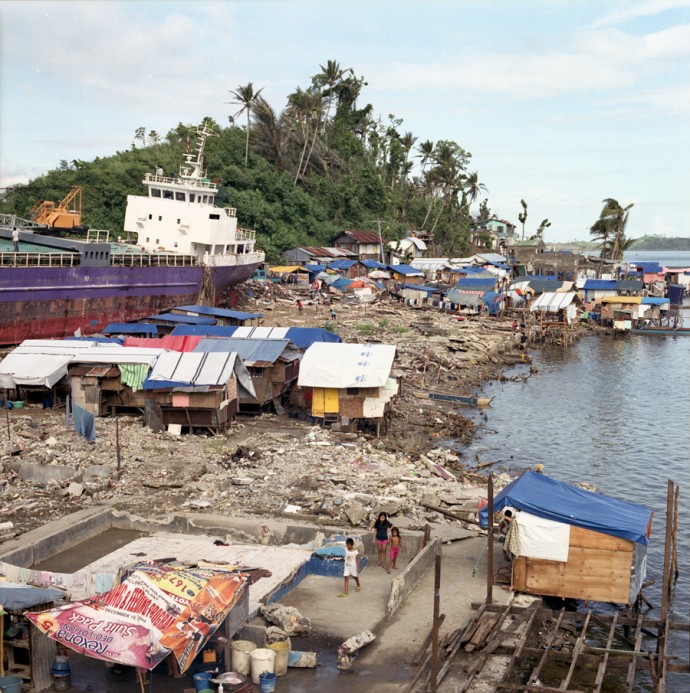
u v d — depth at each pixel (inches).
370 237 5531.5
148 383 1760.6
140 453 1590.8
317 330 2300.7
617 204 6860.2
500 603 992.9
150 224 3373.5
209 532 1198.3
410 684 802.8
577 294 4840.1
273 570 1042.1
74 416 1643.7
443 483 1540.4
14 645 790.5
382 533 1116.5
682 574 1269.7
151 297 2974.9
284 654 832.9
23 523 1216.8
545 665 917.8
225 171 5147.6
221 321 2775.6
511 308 4471.0
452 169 7086.6
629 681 858.1
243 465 1563.7
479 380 2945.4
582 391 2864.2
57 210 3171.8
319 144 6220.5
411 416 2277.3
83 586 951.6
